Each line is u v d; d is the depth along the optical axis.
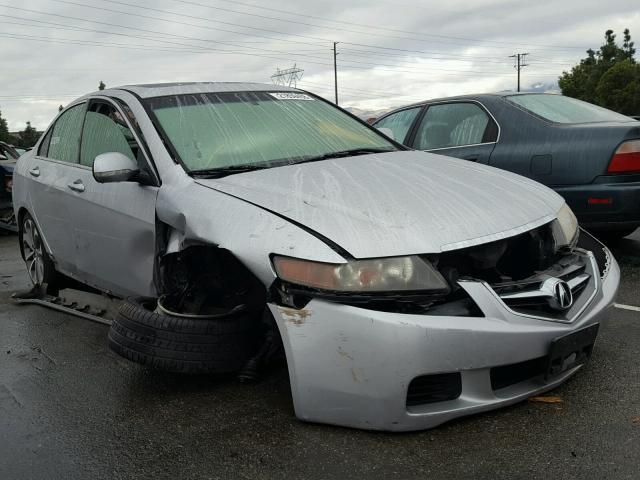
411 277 2.53
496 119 5.55
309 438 2.63
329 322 2.53
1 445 2.82
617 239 5.99
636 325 3.83
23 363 3.81
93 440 2.80
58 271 4.94
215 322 3.06
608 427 2.60
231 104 3.95
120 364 3.68
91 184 4.00
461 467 2.37
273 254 2.67
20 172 5.29
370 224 2.67
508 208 2.94
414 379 2.46
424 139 6.16
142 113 3.75
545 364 2.66
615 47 54.28
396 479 2.33
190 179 3.27
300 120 3.99
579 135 5.03
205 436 2.75
